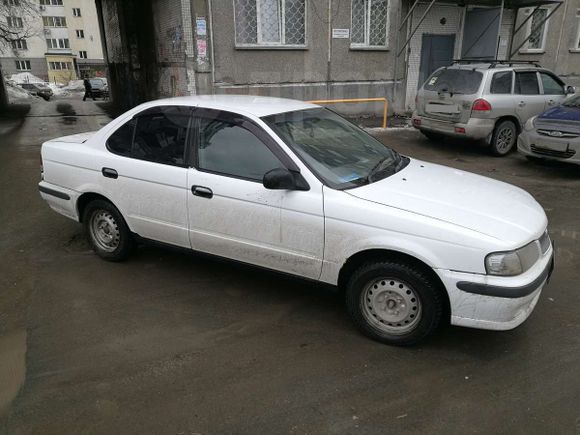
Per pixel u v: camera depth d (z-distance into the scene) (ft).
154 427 8.45
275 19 39.45
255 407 8.95
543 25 55.16
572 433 8.36
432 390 9.46
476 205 10.82
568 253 15.99
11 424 8.48
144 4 46.03
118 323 11.65
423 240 9.95
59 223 18.24
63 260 15.06
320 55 41.75
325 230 10.82
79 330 11.34
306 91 42.09
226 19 37.22
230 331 11.43
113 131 14.11
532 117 27.96
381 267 10.51
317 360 10.38
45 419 8.60
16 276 13.96
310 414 8.79
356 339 11.18
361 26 43.52
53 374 9.78
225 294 13.15
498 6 48.39
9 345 10.73
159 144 13.20
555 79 32.76
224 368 10.06
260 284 13.73
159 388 9.42
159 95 45.85
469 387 9.55
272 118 12.28
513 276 9.68
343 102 41.65
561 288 13.62
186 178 12.50
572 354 10.62
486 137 30.09
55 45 219.41
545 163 28.37
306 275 11.54
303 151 11.70
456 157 30.50
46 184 15.46
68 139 15.79
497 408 8.97
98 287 13.39
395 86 46.52
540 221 10.92
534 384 9.64
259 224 11.64
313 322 11.88
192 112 12.89
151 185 13.10
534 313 12.32
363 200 10.67
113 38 69.31
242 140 12.04
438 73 32.01
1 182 23.97
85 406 8.91
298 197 11.05
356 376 9.87
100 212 14.62
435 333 11.44
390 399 9.20
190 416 8.70
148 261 15.05
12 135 40.83
